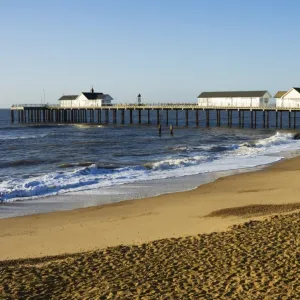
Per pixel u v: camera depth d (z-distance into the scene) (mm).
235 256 12602
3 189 25062
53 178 29188
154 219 19016
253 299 9844
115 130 85812
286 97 77875
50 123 105188
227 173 32062
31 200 23234
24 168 35875
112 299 10281
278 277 10945
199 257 12750
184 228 17203
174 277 11414
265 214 19062
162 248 13797
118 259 12977
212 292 10344
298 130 75000
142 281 11242
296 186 26469
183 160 37688
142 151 48594
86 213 20453
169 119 155125
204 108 83625
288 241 13609
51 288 11062
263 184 27438
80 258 13203
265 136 68688
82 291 10820
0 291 10922
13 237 16516
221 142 60250
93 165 35094
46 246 15328
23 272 12211
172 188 26438
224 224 17438
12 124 107000
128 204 22266
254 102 81562
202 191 25484
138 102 97375
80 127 96188
